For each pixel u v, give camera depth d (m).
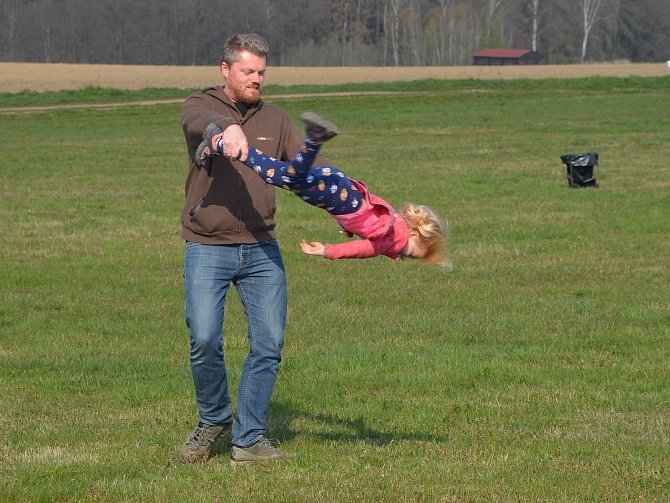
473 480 13.39
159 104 129.38
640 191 47.41
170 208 44.50
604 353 21.27
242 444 14.07
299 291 28.25
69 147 75.69
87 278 30.50
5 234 38.19
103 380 19.45
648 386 18.64
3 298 27.80
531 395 18.11
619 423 16.33
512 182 51.25
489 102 123.50
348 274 30.56
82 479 13.59
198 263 13.30
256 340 13.73
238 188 13.10
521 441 15.30
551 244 35.09
